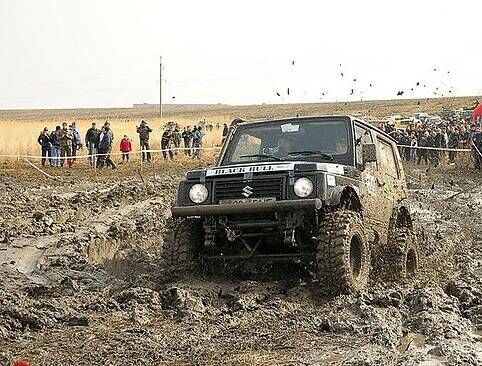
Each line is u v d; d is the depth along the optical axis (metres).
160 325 10.14
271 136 14.34
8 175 36.16
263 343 8.99
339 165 12.92
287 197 12.05
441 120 66.00
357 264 12.31
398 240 14.91
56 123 66.81
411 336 9.58
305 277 12.98
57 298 11.75
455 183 38.22
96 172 39.34
